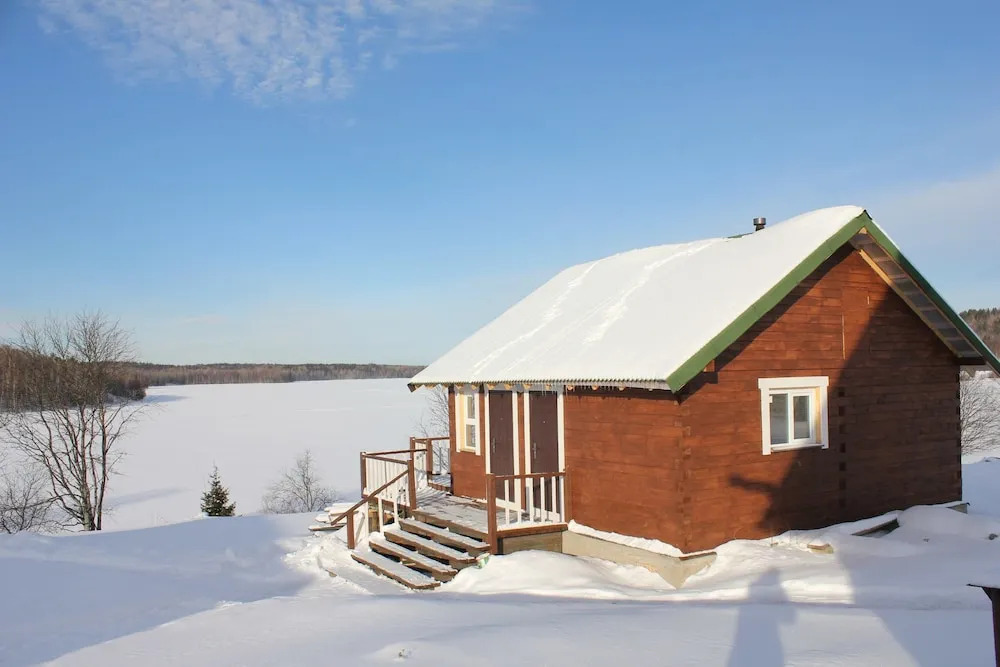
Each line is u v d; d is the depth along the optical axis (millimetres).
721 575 11016
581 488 13320
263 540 17984
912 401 14398
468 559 12781
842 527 12672
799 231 13258
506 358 15664
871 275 13906
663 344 11898
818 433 13109
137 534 18500
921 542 11859
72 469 33000
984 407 36000
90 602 12977
